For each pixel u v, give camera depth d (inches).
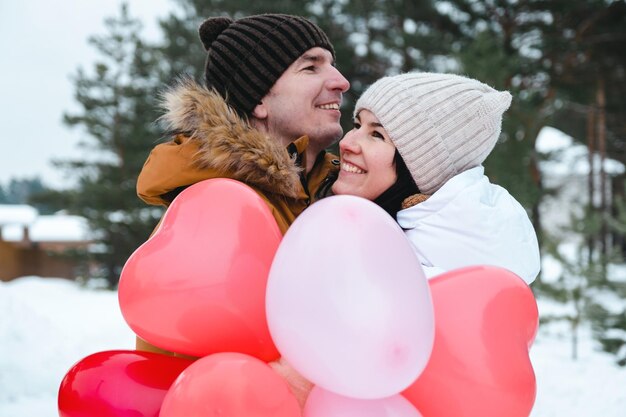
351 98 599.5
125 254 671.8
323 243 43.4
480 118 69.5
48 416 192.4
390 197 70.7
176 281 47.3
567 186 739.4
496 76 357.1
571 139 794.2
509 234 61.7
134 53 688.4
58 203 698.8
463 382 47.9
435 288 51.0
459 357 48.1
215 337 48.1
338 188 72.7
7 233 1011.9
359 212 45.2
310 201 71.0
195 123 62.6
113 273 670.5
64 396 51.0
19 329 264.8
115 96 679.7
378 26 637.9
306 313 42.3
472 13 590.9
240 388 42.3
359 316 41.0
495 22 603.8
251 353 49.2
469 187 63.1
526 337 51.3
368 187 71.1
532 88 609.0
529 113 377.7
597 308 277.4
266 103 74.6
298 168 63.2
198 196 50.9
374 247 43.4
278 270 44.9
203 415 42.0
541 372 262.2
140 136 657.0
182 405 42.8
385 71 625.9
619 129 751.1
